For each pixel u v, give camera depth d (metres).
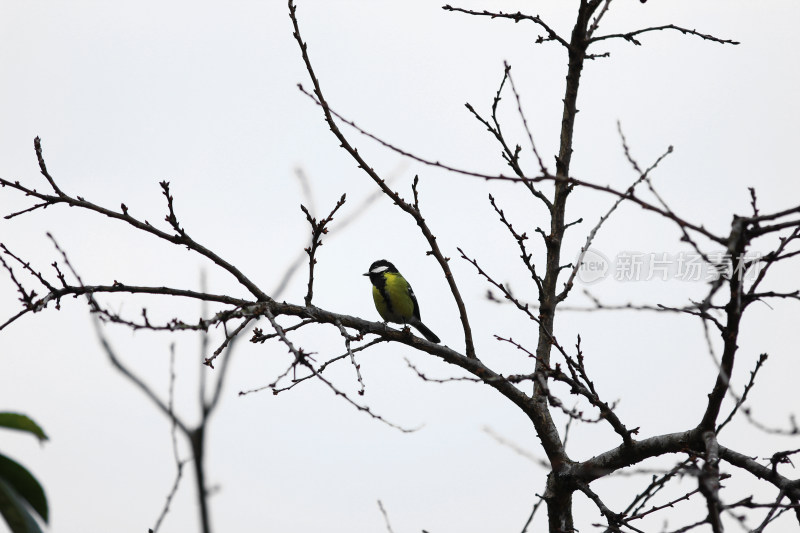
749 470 8.47
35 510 4.89
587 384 9.13
